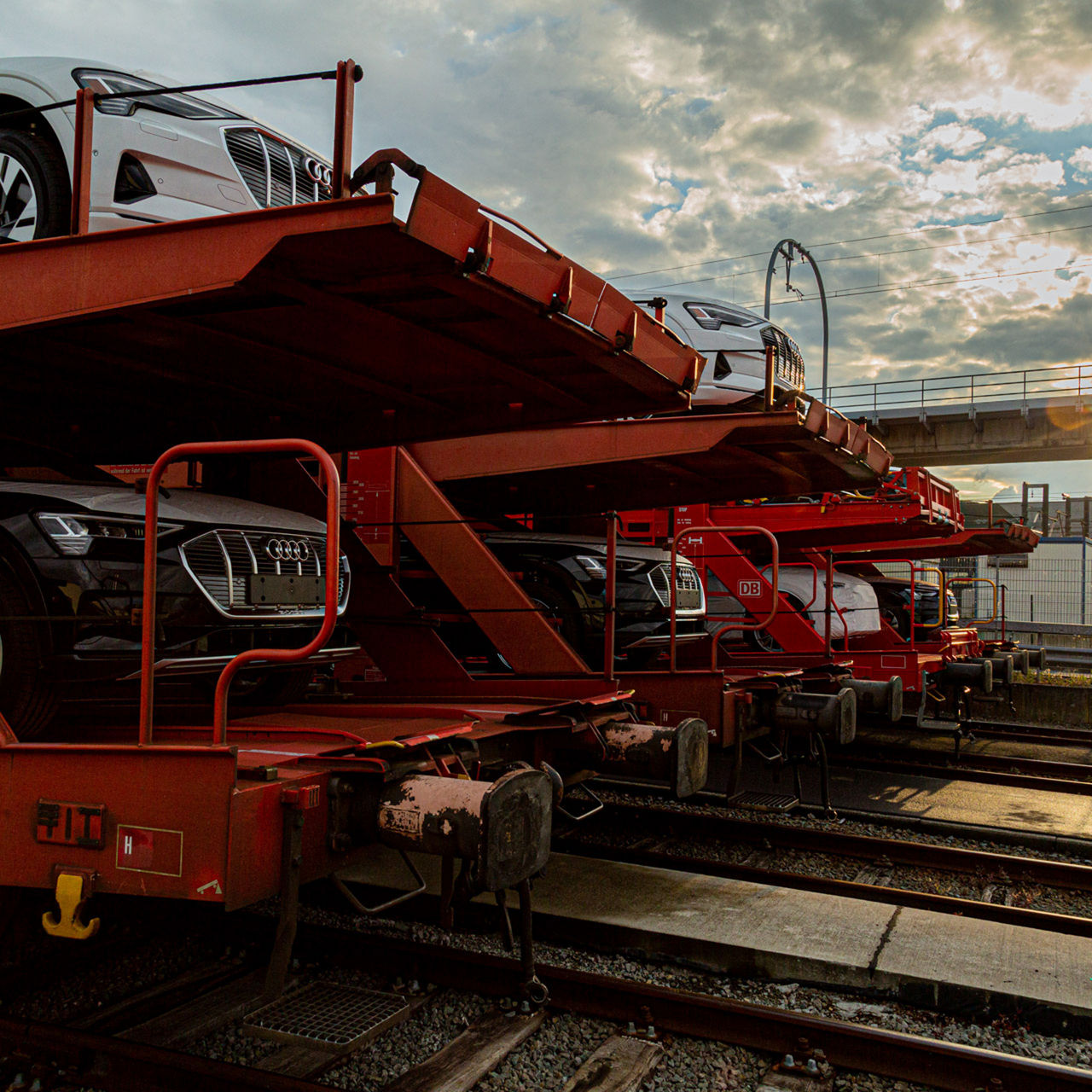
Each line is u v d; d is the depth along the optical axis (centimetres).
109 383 484
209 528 444
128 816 292
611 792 807
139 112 557
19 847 309
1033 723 1366
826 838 639
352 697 614
